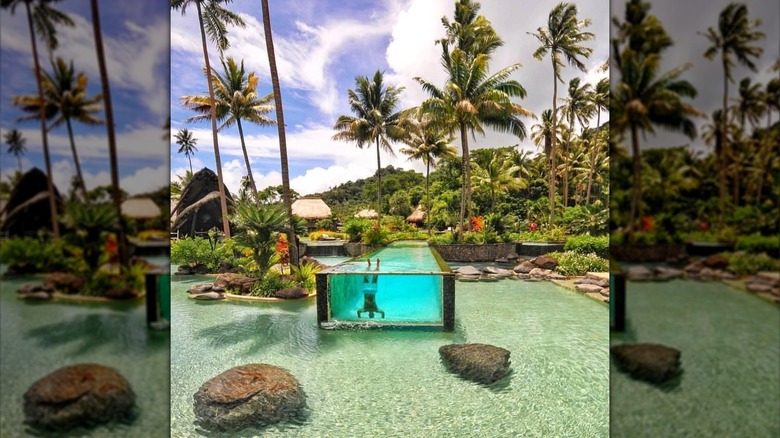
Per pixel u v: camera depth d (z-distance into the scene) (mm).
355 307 7363
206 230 21391
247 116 22719
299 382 4887
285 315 8461
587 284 11359
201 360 5801
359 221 21875
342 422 3951
